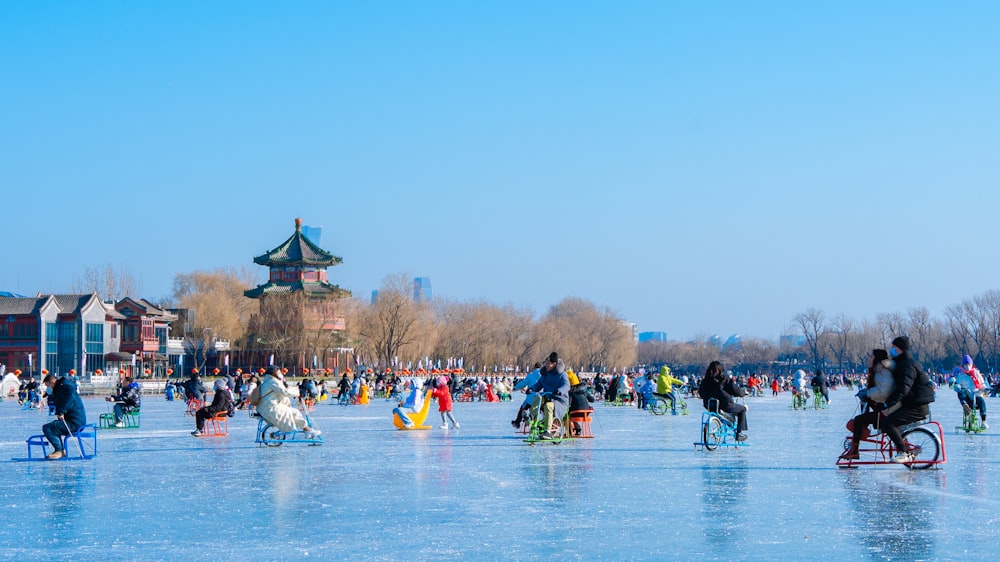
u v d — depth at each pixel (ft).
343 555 43.73
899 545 45.24
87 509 56.29
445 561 42.47
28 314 396.37
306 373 381.40
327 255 433.89
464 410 185.26
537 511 54.85
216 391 112.68
